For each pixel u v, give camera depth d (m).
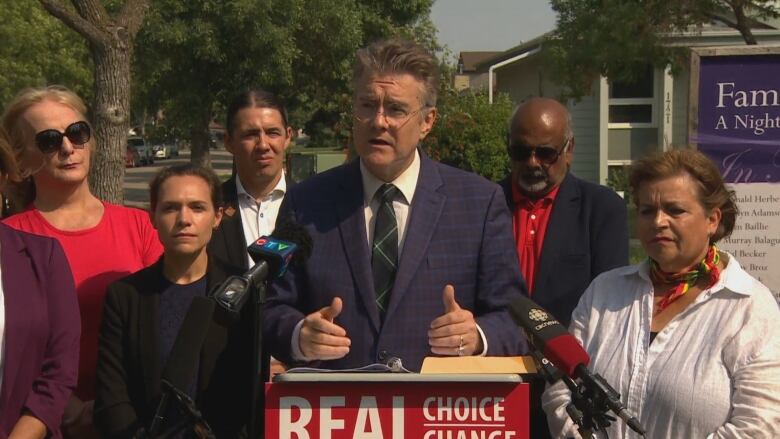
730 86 5.05
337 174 3.22
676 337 2.93
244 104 4.68
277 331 2.92
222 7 17.97
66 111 3.72
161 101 22.11
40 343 3.04
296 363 2.91
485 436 2.26
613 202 3.98
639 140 18.59
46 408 2.99
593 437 2.61
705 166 2.99
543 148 3.96
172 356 2.68
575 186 4.06
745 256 5.12
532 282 3.96
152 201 3.46
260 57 18.66
